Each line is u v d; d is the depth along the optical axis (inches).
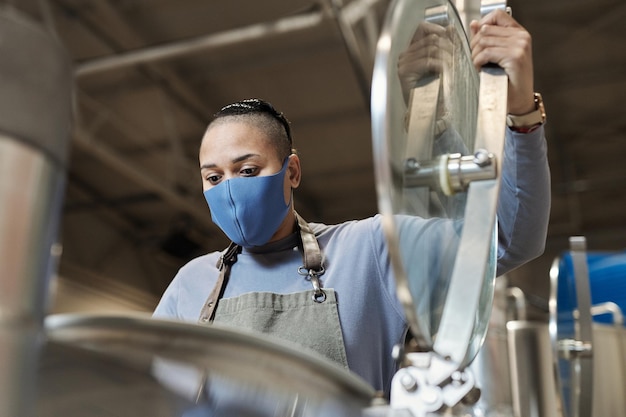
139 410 17.8
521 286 321.4
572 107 271.0
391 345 48.8
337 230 52.9
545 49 240.7
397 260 25.2
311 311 47.8
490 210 32.0
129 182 311.7
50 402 16.3
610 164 307.9
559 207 339.9
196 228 350.3
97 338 16.0
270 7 205.5
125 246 348.5
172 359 17.0
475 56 38.4
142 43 225.6
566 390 76.5
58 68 14.5
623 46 236.8
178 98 257.0
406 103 29.4
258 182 49.6
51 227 14.4
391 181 25.6
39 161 14.1
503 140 33.7
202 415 18.3
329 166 310.2
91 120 261.3
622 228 349.1
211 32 219.0
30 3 197.5
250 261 52.6
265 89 255.1
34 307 13.9
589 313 75.5
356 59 210.8
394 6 28.4
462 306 30.4
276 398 18.8
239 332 17.5
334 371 19.9
